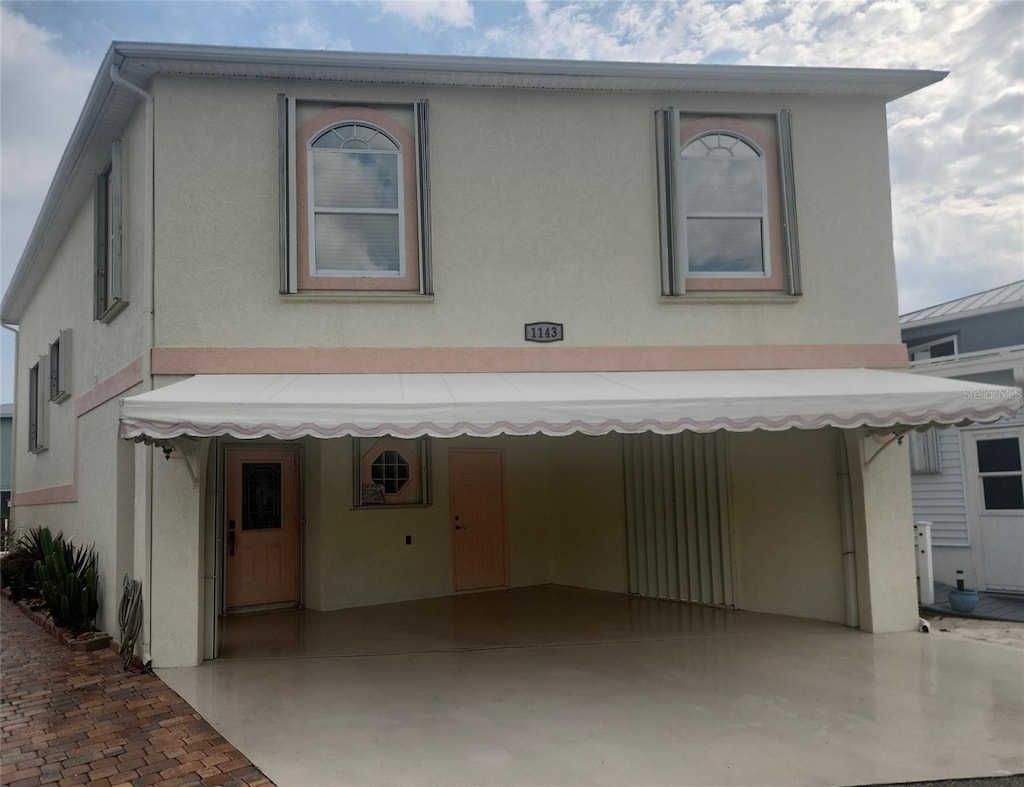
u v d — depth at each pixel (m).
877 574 13.01
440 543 17.89
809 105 13.60
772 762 7.41
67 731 8.55
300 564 16.58
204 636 11.72
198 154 11.81
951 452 18.53
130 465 13.05
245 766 7.46
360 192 12.27
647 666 11.12
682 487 16.55
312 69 11.92
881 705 9.11
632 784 6.94
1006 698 9.34
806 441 14.23
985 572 17.81
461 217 12.47
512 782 7.02
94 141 13.77
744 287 13.06
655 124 13.05
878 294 13.55
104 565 13.80
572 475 19.53
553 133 12.85
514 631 13.72
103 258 14.34
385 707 9.27
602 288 12.73
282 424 8.74
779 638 12.66
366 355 11.92
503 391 10.16
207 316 11.62
